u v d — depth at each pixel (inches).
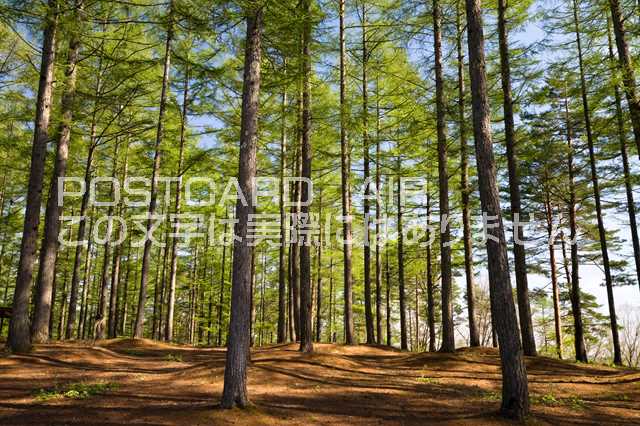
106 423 212.2
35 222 418.9
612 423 247.6
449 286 496.4
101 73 597.9
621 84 364.2
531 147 570.3
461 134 522.3
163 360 455.8
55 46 453.7
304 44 453.4
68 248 1016.2
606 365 504.7
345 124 492.7
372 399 295.1
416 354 519.8
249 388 305.3
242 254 251.8
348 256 613.9
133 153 819.4
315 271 992.2
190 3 319.0
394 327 1761.8
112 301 881.5
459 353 497.7
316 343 603.5
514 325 248.1
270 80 429.4
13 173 810.8
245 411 232.7
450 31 523.8
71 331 689.6
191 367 369.4
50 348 437.4
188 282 1173.7
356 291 1171.9
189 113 716.0
